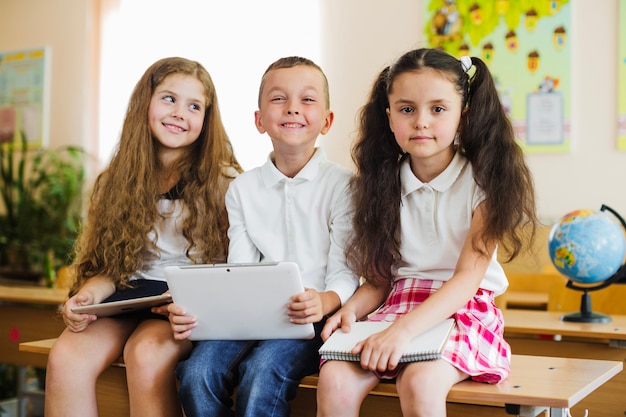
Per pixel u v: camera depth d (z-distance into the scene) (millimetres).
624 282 2406
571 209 3928
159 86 2164
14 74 5363
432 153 1693
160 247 2133
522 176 1764
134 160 2162
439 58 1700
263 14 4535
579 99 3918
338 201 1933
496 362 1614
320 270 1930
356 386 1521
